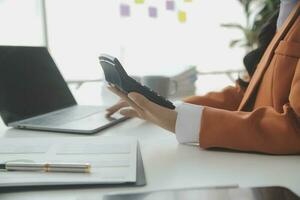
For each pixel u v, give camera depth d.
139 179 0.47
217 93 0.92
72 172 0.48
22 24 1.70
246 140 0.58
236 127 0.59
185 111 0.64
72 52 1.80
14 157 0.54
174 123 0.64
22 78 0.91
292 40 0.66
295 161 0.55
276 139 0.57
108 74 0.69
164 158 0.57
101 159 0.53
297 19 0.68
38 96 0.94
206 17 2.03
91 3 1.79
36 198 0.42
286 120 0.58
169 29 1.96
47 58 1.06
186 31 2.00
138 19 1.89
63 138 0.65
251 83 0.78
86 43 1.81
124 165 0.50
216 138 0.60
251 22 2.03
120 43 1.88
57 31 1.77
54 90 1.01
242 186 0.44
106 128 0.80
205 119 0.61
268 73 0.69
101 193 0.43
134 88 0.65
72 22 1.78
